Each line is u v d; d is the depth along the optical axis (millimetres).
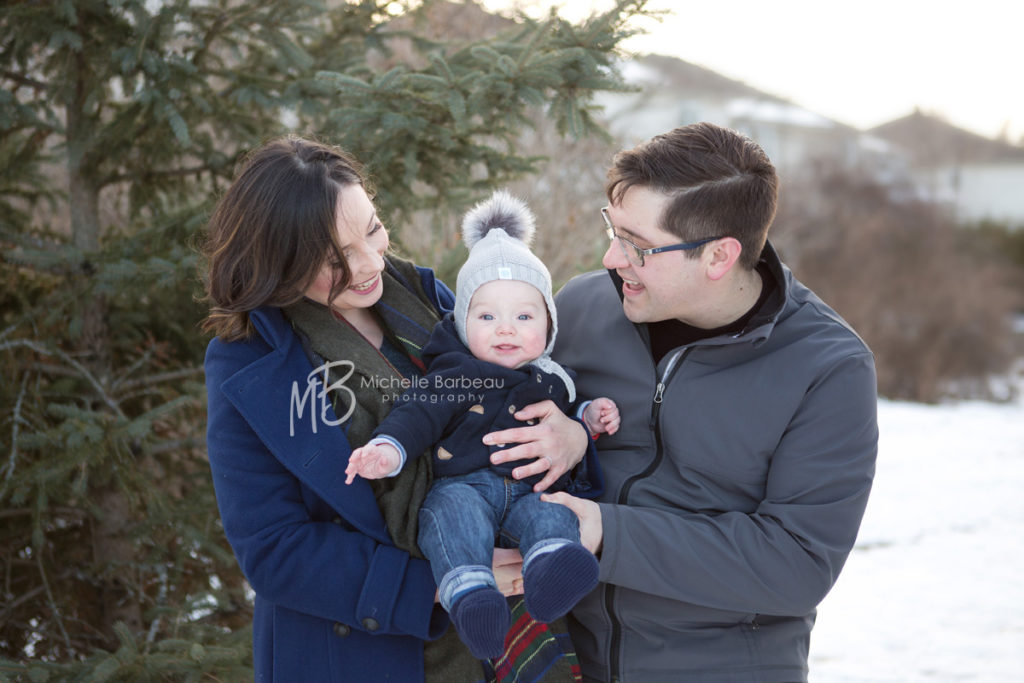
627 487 1851
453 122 2982
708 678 1740
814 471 1716
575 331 2062
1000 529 6605
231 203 1598
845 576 5672
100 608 3172
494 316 1782
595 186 6395
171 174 3123
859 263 15516
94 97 2787
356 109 2801
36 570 3049
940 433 10453
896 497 7508
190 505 2965
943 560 5953
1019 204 33125
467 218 1959
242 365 1634
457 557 1567
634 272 1799
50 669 2373
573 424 1778
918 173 24312
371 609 1555
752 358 1810
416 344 1788
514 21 3553
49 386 3000
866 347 1814
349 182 1593
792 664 1777
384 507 1648
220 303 1645
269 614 1701
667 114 19500
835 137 25422
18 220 3139
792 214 16453
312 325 1665
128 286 2771
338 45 3293
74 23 2621
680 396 1832
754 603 1692
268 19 2896
